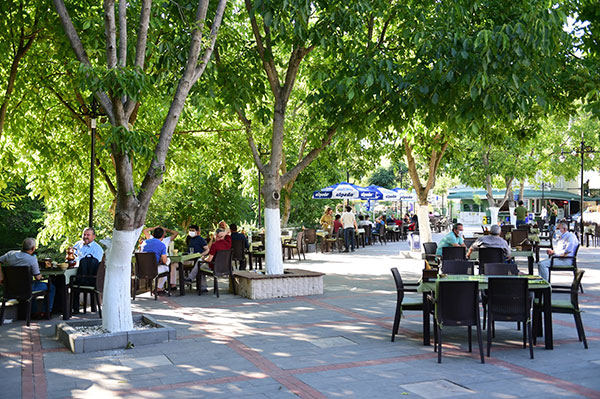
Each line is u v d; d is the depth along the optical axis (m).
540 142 32.47
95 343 8.02
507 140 28.70
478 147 29.66
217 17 9.24
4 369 7.09
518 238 18.06
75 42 8.17
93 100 13.07
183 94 8.72
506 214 49.09
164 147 8.66
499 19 11.41
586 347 7.86
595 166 36.84
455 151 22.08
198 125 18.39
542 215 40.78
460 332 9.00
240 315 10.65
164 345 8.29
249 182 23.89
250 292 12.66
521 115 12.97
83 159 16.47
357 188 27.45
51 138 16.44
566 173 36.44
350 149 22.45
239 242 16.06
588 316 10.11
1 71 13.98
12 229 30.72
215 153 19.61
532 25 9.95
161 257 13.09
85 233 11.24
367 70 11.26
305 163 13.22
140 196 8.68
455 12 11.16
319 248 27.47
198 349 8.02
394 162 22.48
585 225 28.91
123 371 6.93
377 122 12.25
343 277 16.11
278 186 13.15
